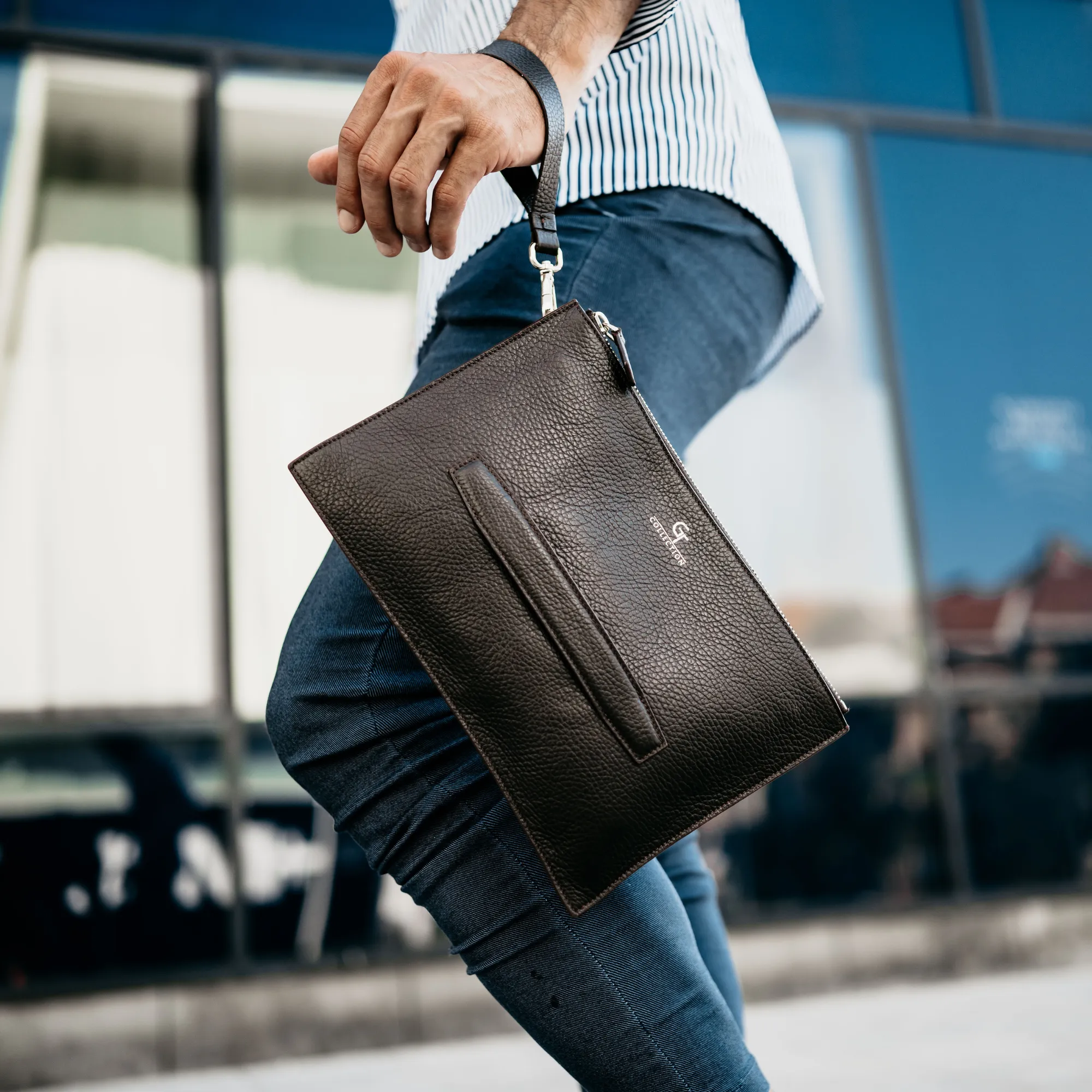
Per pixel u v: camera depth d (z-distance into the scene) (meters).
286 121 3.89
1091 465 4.50
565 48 0.85
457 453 0.81
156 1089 2.90
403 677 0.86
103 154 3.71
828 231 4.38
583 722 0.77
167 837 3.42
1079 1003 3.29
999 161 4.63
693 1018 0.82
